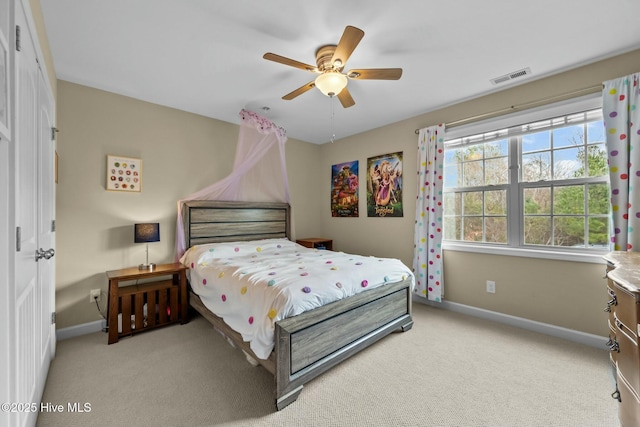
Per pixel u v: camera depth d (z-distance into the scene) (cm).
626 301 121
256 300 188
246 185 367
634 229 201
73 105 257
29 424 134
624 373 125
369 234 403
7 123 101
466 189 316
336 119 360
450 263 319
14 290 105
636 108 202
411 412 158
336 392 176
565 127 248
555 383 182
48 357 198
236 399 170
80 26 181
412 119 351
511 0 161
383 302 240
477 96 290
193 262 286
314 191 475
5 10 101
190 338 250
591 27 183
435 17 174
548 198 261
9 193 105
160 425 149
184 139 328
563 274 246
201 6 165
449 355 219
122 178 283
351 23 179
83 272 262
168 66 231
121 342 242
